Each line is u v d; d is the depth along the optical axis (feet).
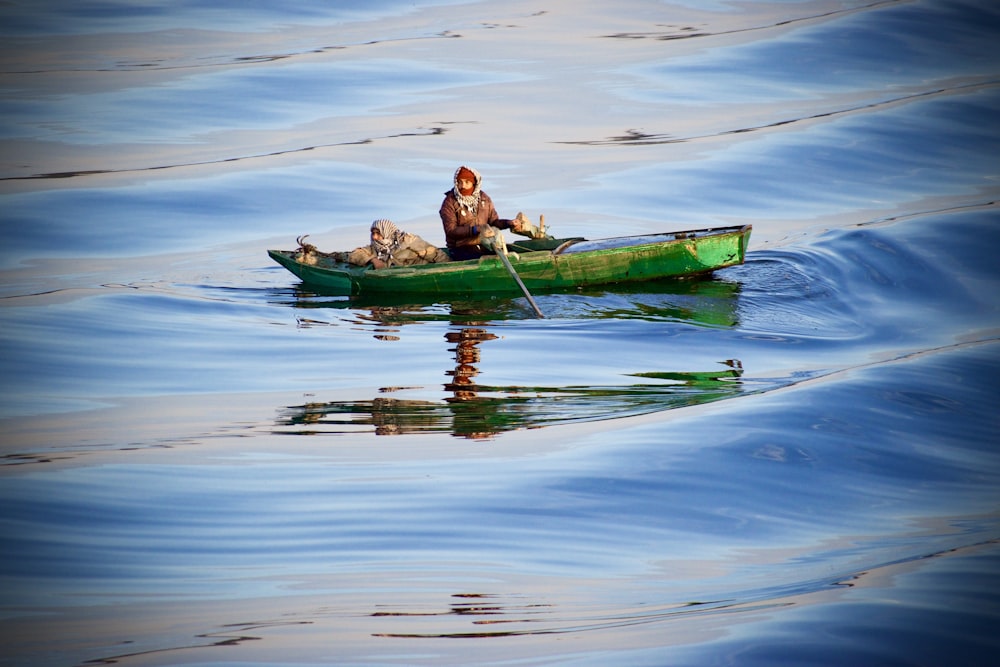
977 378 121.90
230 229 213.66
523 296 166.40
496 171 243.81
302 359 138.92
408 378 129.80
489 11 406.00
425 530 86.79
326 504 92.22
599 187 231.30
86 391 127.44
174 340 148.46
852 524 87.40
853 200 219.82
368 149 261.03
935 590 74.13
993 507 90.74
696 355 136.26
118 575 80.07
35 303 165.99
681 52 338.13
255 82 319.27
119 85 320.70
